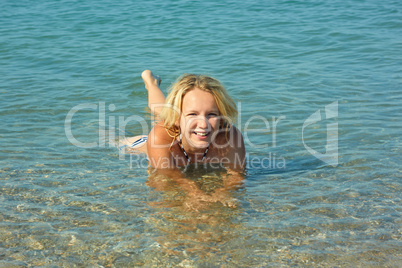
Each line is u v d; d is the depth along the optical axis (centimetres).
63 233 318
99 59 843
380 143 470
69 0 1484
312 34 1005
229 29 1073
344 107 581
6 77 730
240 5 1355
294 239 311
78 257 292
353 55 840
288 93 642
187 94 371
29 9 1346
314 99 615
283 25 1099
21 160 439
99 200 365
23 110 580
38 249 300
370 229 321
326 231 320
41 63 819
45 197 369
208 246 304
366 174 406
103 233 319
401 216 337
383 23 1082
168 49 916
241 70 764
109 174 415
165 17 1223
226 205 358
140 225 329
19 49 920
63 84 695
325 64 788
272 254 295
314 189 384
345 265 283
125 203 361
